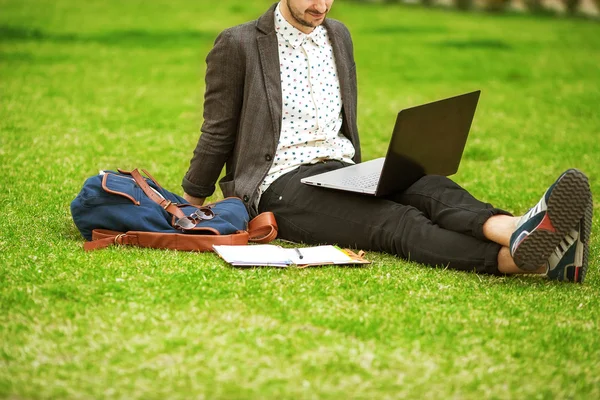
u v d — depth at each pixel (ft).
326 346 11.71
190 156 25.89
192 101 36.35
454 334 12.32
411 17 76.43
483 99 39.22
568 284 14.69
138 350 11.40
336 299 13.50
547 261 14.46
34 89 37.01
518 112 36.09
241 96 17.30
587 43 61.52
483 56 53.36
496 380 10.98
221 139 17.47
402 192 16.15
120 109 33.68
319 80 17.38
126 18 67.41
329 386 10.64
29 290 13.34
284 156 17.07
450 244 15.01
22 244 15.85
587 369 11.39
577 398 10.62
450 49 56.08
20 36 54.75
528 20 77.56
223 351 11.44
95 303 12.96
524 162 26.66
